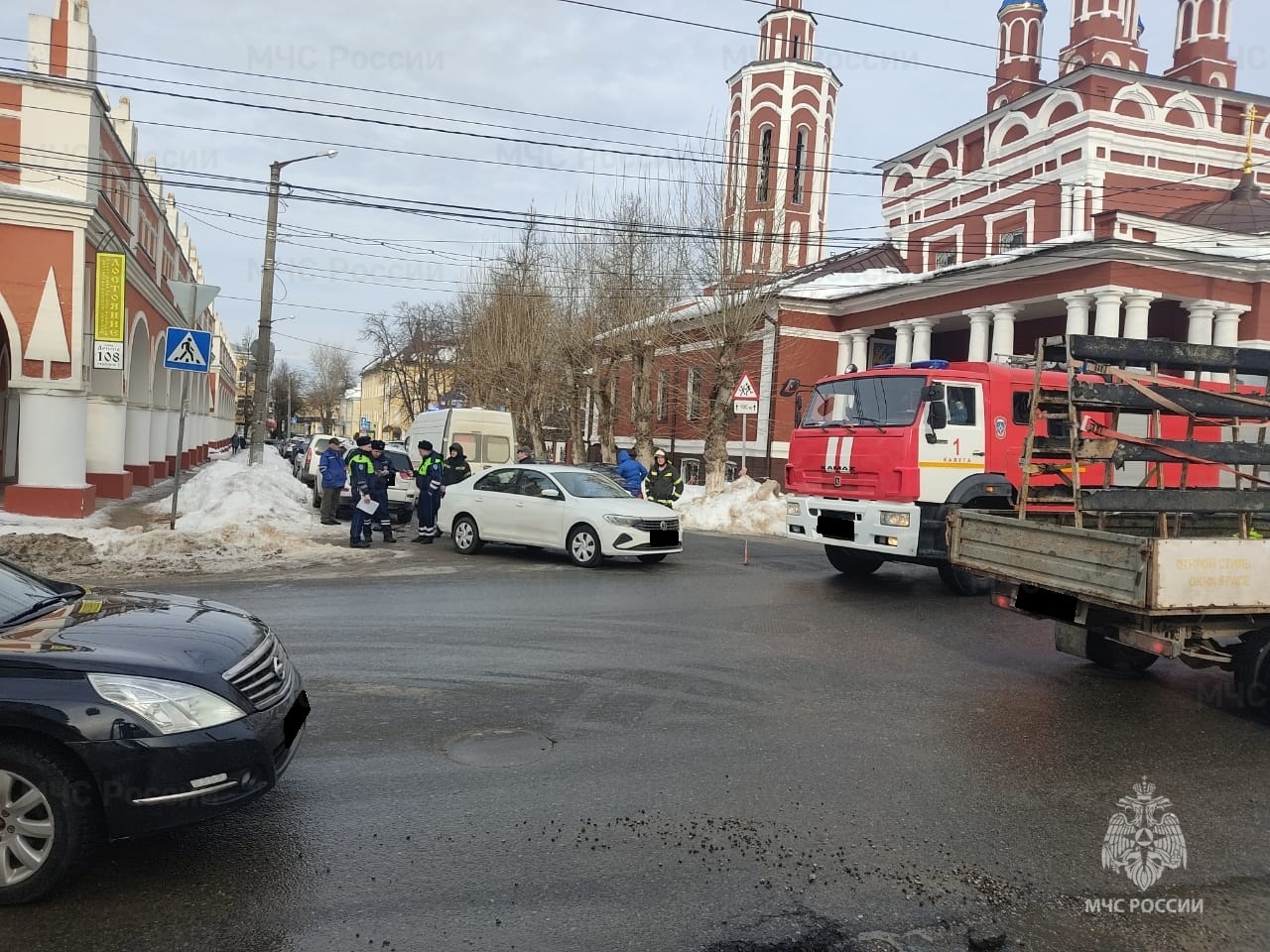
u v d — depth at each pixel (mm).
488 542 13945
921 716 6145
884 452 11016
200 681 3771
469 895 3605
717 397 22484
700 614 9516
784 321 28828
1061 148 28969
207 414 44062
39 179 15555
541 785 4746
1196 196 29078
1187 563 5902
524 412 33938
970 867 3965
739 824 4336
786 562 14117
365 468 14484
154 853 3928
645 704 6230
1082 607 6727
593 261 26953
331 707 5953
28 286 15578
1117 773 5172
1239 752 5602
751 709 6188
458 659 7281
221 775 3680
